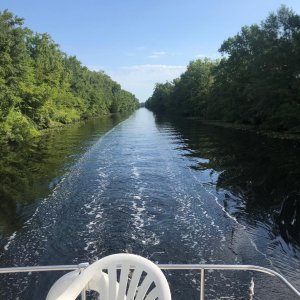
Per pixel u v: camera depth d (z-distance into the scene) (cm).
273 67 4109
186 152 3091
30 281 946
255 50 4578
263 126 4553
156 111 16388
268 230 1289
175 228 1313
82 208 1551
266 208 1529
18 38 3838
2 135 3538
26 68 4069
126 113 14688
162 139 4144
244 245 1165
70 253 1123
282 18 4116
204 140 3888
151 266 324
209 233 1265
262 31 4353
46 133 4866
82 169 2364
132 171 2303
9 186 1934
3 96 3534
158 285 314
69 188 1880
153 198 1689
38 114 4988
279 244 1170
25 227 1338
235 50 5453
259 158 2623
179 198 1688
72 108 7281
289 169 2222
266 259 1065
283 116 3809
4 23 3669
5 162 2612
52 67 6175
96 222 1380
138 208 1542
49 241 1205
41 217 1440
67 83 7244
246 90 4497
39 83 5450
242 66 5266
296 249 1133
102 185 1938
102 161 2672
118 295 320
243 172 2203
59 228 1320
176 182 2000
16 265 1042
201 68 8506
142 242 1195
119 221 1386
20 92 4300
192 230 1293
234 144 3412
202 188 1866
